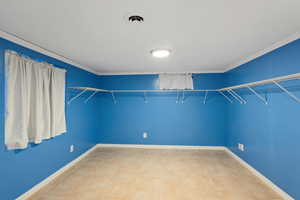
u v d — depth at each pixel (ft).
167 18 4.68
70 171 9.16
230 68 11.65
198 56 8.69
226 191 7.18
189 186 7.59
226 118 12.91
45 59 7.81
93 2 3.90
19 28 5.39
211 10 4.25
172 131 13.53
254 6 4.08
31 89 6.86
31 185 6.97
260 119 8.25
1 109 5.76
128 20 4.80
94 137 13.33
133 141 13.88
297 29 5.45
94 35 5.94
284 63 6.58
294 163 6.20
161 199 6.60
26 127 6.37
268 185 7.59
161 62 10.09
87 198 6.65
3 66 5.82
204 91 13.19
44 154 7.72
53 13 4.42
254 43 6.75
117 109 13.97
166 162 10.48
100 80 14.02
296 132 6.12
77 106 10.69
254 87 8.75
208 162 10.47
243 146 10.03
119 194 6.94
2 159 5.81
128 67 11.59
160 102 13.61
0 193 5.75
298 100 5.83
